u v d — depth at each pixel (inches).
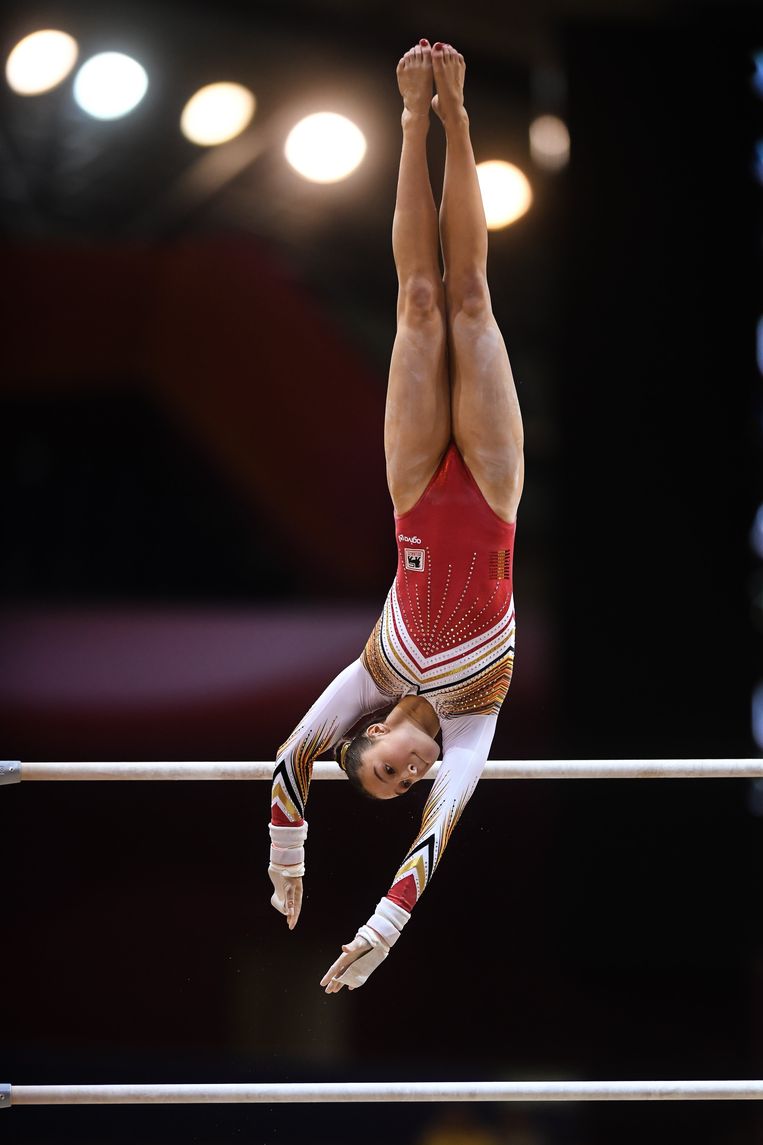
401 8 1298.0
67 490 1700.3
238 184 1512.1
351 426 1546.5
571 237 1098.1
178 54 1358.3
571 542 1112.8
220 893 1083.9
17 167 1477.6
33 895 1085.8
